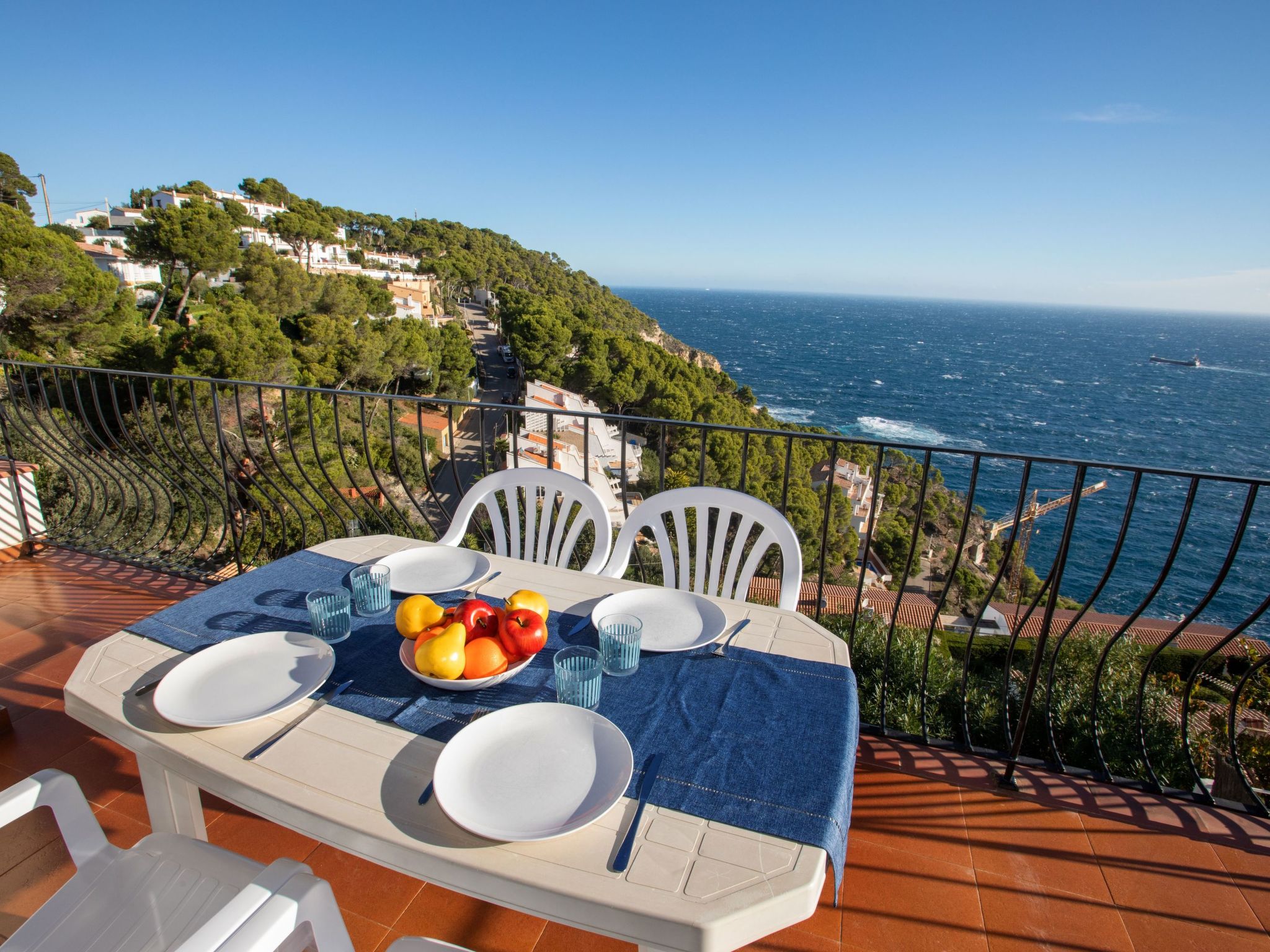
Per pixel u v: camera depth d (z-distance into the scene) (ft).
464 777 2.52
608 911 1.99
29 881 4.51
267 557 9.43
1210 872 4.69
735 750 2.77
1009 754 5.79
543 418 84.99
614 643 3.36
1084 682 11.86
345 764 2.63
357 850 2.31
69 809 3.22
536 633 3.22
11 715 6.35
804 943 4.11
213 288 74.08
